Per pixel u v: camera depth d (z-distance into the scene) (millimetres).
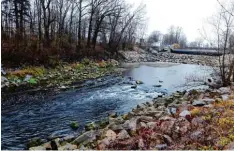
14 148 7672
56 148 7078
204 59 45344
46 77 20016
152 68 32531
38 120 10367
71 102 13492
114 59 37656
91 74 24016
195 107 9344
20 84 17109
